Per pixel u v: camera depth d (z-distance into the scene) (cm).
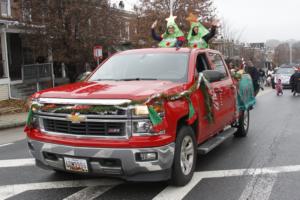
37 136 562
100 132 519
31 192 577
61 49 2264
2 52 2195
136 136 511
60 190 581
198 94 636
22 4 2262
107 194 559
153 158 511
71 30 2256
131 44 3212
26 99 2122
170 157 531
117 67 691
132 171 516
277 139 950
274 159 752
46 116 555
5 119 1494
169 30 871
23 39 2311
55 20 2203
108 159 512
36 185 608
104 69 699
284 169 683
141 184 596
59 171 654
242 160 746
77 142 520
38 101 565
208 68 733
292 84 2431
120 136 512
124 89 546
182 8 3156
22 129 1328
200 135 646
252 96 1034
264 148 850
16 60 2561
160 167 521
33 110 574
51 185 605
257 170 677
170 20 873
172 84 591
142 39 3212
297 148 846
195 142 612
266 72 4353
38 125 574
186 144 588
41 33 2242
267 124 1189
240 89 909
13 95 2184
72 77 2478
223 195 552
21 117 1553
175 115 543
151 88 552
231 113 827
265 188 582
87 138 524
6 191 584
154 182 601
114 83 606
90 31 2256
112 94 522
